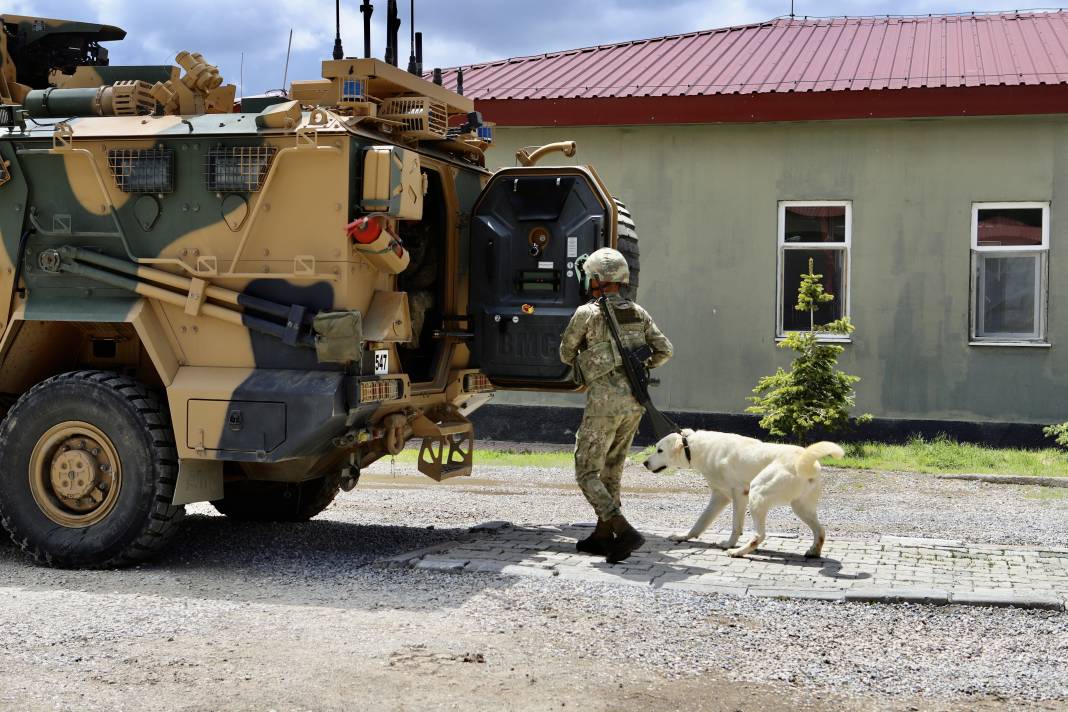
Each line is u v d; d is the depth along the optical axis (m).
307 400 6.07
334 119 6.21
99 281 6.54
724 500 7.22
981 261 13.55
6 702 3.92
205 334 6.38
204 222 6.37
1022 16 16.77
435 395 7.27
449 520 8.48
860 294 13.73
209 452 6.21
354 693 4.08
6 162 6.64
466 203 7.78
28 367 6.98
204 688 4.11
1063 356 13.20
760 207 13.98
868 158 13.66
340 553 6.94
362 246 6.18
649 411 6.85
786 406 12.27
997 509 9.17
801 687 4.24
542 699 4.05
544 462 12.53
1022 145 13.27
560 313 7.16
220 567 6.45
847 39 16.25
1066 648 4.81
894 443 13.62
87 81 7.23
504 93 14.73
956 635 5.00
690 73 15.07
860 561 6.57
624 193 14.41
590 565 6.39
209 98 7.20
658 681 4.29
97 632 4.86
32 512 6.48
